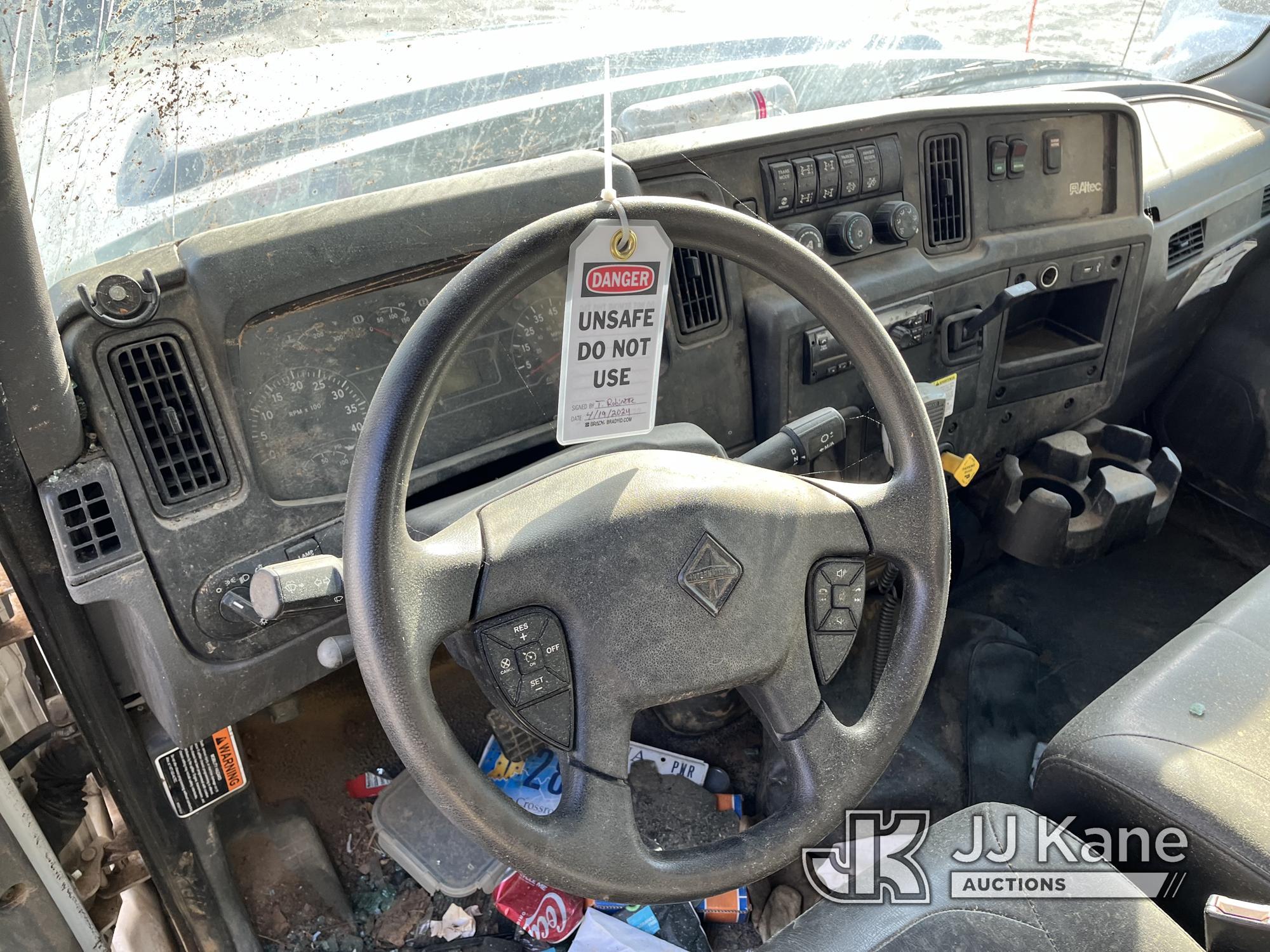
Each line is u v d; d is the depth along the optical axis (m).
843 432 1.00
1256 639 0.98
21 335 0.71
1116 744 0.88
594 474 0.71
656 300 0.66
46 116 0.89
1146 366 2.01
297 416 0.95
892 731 0.78
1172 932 0.77
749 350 1.28
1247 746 0.86
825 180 1.30
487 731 1.52
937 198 1.43
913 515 0.79
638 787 1.47
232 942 1.22
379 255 0.94
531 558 0.66
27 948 0.99
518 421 1.10
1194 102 2.01
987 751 1.48
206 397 0.89
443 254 0.98
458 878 1.33
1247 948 0.69
